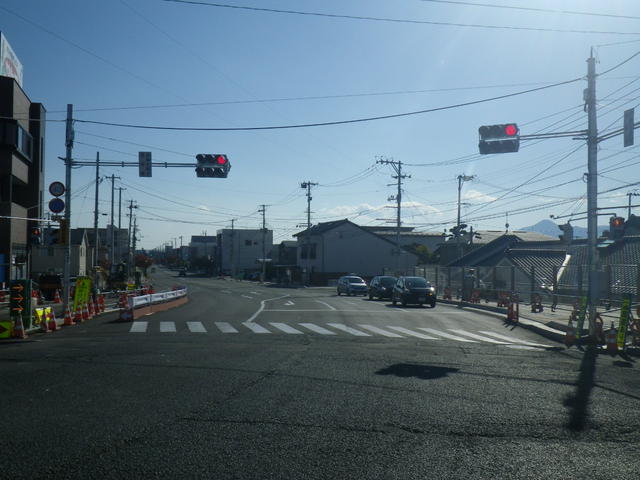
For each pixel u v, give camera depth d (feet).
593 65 61.93
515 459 20.40
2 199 124.06
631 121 54.54
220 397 29.43
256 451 20.81
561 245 150.82
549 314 84.58
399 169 180.14
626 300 52.31
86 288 81.15
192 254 538.06
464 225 204.23
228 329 65.62
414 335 60.95
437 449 21.35
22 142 126.52
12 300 57.72
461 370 38.52
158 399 28.94
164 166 79.30
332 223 268.41
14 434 22.75
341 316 84.79
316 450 21.02
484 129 62.69
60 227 76.95
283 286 233.76
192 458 19.98
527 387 33.09
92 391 30.76
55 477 18.12
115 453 20.47
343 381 33.96
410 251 265.13
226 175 79.05
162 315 86.07
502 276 129.70
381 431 23.57
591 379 36.24
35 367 38.47
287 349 48.03
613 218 61.93
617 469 19.52
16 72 138.00
